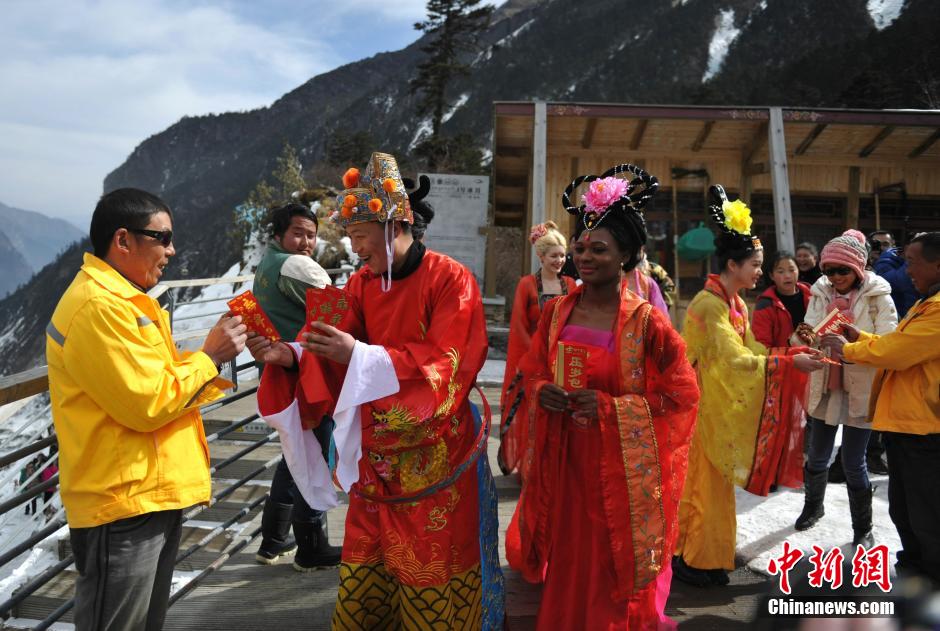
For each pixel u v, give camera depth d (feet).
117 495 5.59
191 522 14.82
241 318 6.44
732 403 9.41
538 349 7.82
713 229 33.40
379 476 6.71
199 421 6.43
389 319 6.74
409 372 6.25
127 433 5.69
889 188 33.47
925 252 9.00
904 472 9.18
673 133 31.86
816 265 17.43
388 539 6.59
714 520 9.53
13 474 13.51
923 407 8.82
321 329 6.09
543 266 12.82
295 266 10.18
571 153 33.42
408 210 6.54
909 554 9.48
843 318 10.07
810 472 11.66
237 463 15.85
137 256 5.97
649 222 33.83
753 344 10.26
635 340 7.06
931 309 8.63
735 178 33.60
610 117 28.53
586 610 7.09
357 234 6.54
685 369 7.14
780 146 28.60
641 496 6.92
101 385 5.41
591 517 7.09
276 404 6.72
